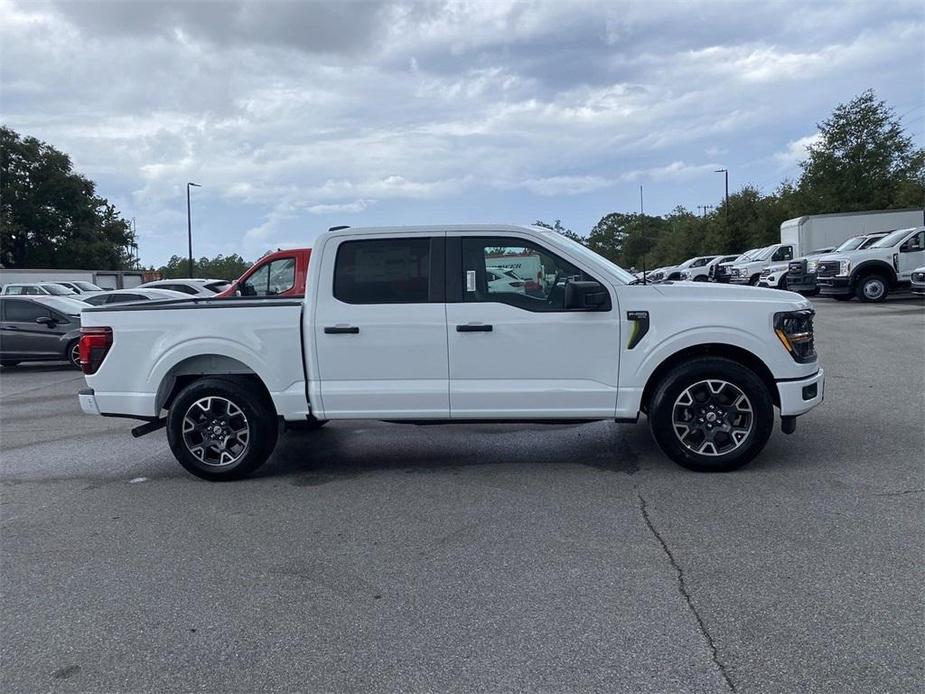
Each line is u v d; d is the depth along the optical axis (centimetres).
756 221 5672
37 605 415
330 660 346
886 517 494
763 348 593
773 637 351
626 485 586
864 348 1280
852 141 4091
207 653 356
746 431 599
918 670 320
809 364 605
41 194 6078
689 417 606
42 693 329
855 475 586
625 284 612
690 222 6512
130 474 688
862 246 2370
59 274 4375
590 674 326
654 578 417
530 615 381
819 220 2975
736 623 364
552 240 616
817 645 342
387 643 359
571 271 612
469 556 459
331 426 858
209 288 2186
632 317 600
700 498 547
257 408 636
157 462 730
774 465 621
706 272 3881
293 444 775
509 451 711
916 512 502
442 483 615
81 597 423
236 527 530
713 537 472
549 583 416
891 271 2166
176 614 397
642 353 601
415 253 622
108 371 653
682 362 609
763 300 600
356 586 423
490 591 410
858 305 2134
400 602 401
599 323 604
